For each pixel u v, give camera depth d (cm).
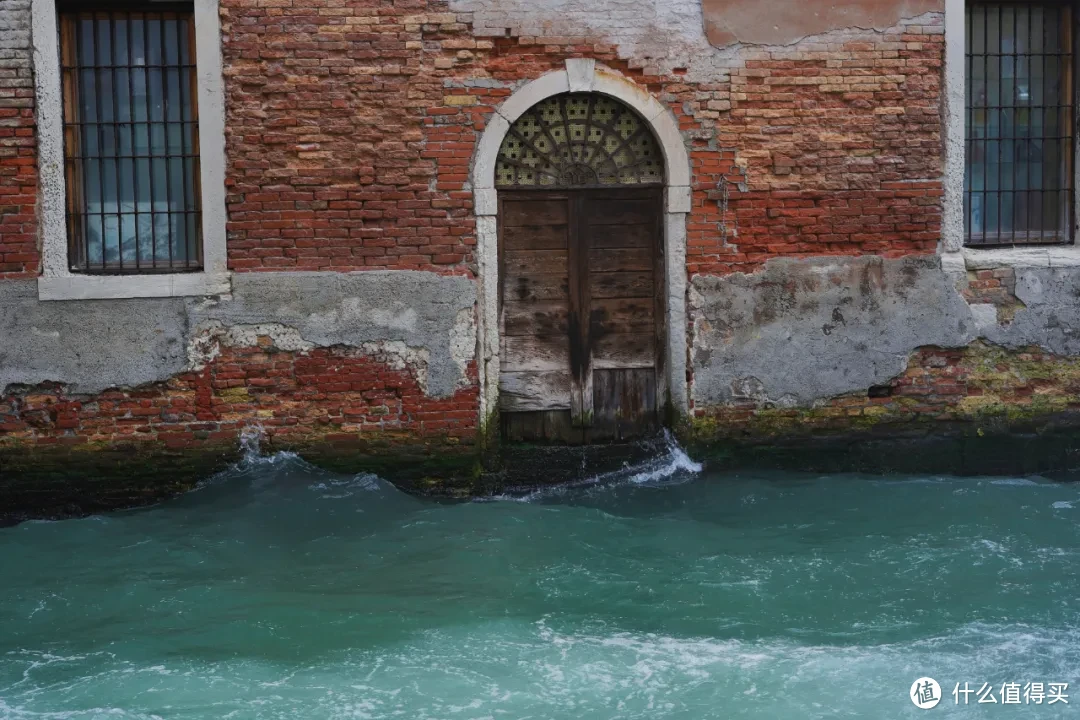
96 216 873
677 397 916
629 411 927
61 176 853
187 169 875
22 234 852
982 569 755
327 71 864
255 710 584
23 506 868
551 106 898
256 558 778
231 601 712
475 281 885
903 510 859
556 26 880
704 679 616
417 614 693
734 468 923
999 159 953
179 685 609
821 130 908
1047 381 941
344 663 633
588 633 670
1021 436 941
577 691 604
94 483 871
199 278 863
